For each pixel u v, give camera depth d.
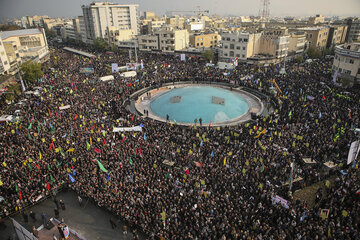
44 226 30.34
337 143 41.66
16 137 47.19
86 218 32.41
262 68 97.38
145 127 52.62
